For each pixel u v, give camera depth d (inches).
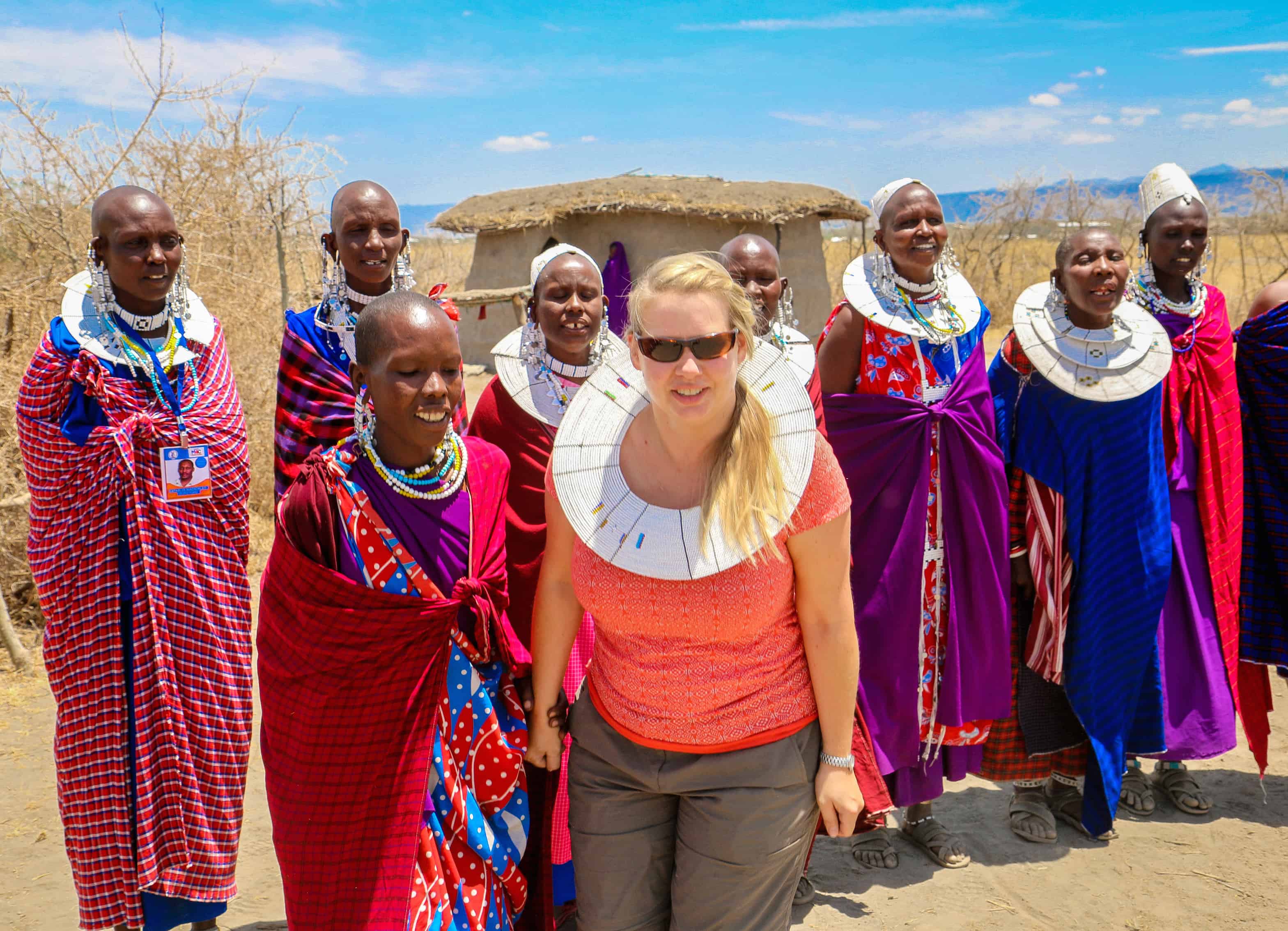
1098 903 144.4
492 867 107.0
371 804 99.2
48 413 126.6
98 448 125.7
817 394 145.2
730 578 91.2
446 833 103.5
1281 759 188.7
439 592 101.3
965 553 149.8
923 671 150.8
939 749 152.6
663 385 89.0
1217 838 161.9
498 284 687.1
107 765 125.5
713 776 95.3
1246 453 175.9
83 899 125.6
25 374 127.3
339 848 99.0
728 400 91.7
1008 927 138.9
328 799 99.0
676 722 95.3
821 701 97.9
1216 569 167.5
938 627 150.6
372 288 145.9
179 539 128.0
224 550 132.3
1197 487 168.4
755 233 661.9
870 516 149.0
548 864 114.0
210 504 131.0
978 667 150.5
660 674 94.8
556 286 136.8
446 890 100.8
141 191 130.0
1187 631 166.2
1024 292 164.4
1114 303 155.1
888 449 148.2
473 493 106.3
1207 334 169.5
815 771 99.1
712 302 88.5
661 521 92.9
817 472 93.5
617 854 101.8
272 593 99.4
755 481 91.4
